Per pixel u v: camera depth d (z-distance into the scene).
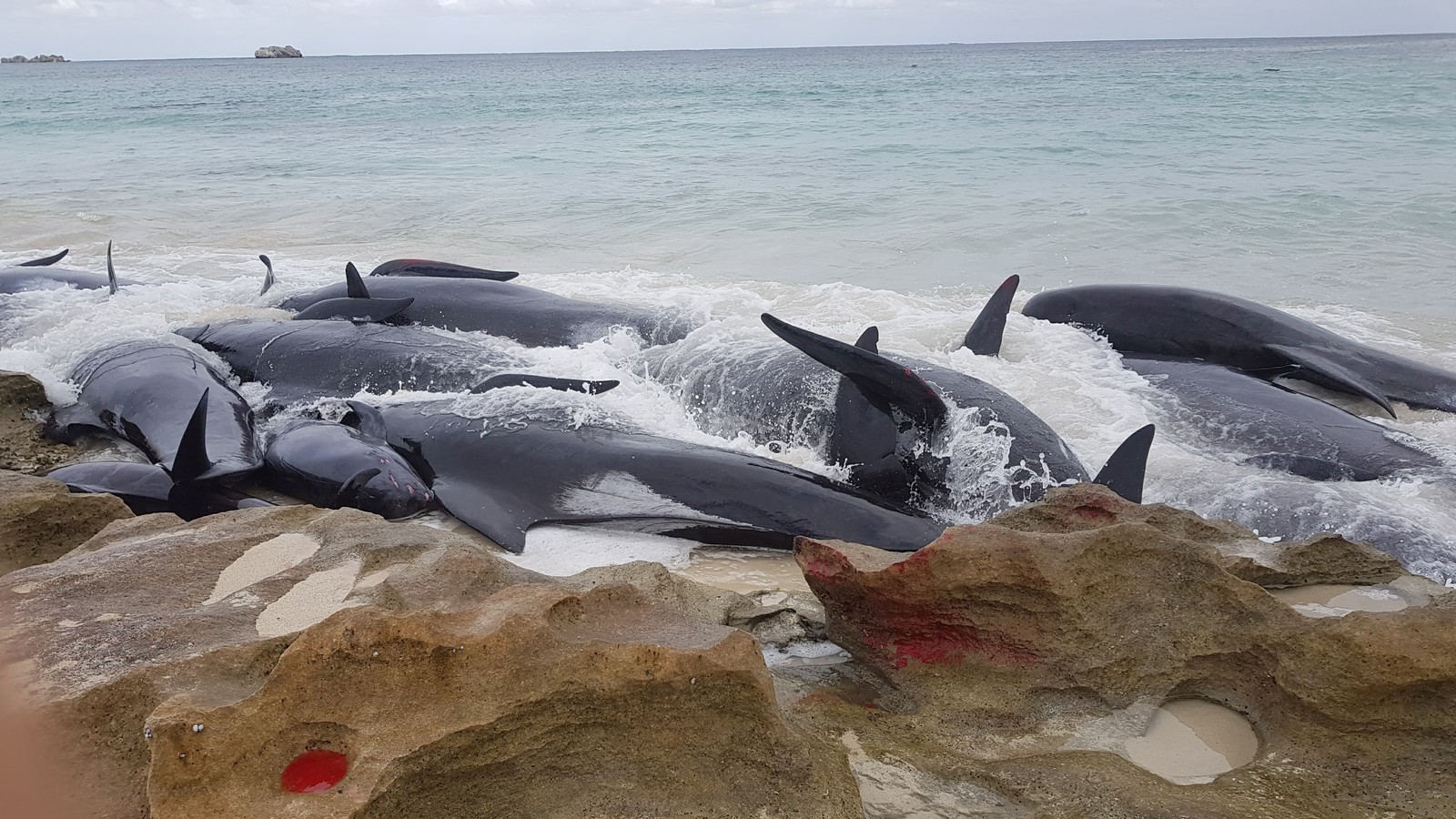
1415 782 3.78
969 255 15.37
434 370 9.56
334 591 4.74
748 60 191.25
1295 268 14.14
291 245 17.62
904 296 12.44
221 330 10.60
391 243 17.47
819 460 7.71
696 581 6.24
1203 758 4.09
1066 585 4.39
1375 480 7.84
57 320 11.45
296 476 7.51
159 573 4.88
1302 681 4.06
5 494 6.00
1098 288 11.06
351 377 9.70
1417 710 3.93
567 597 3.96
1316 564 4.95
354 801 3.22
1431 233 15.63
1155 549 4.55
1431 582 4.85
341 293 11.65
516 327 10.99
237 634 4.27
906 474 7.30
